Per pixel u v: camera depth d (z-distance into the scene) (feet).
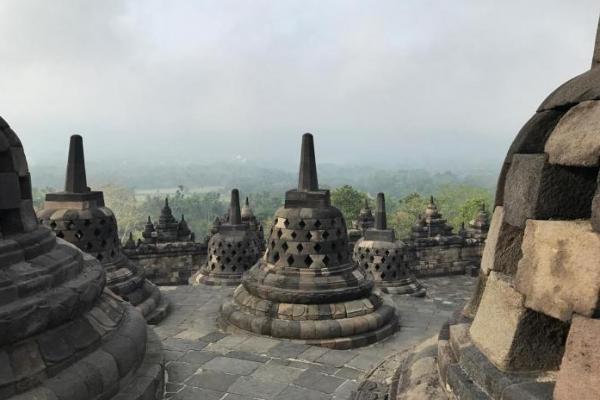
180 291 45.19
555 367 11.36
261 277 33.01
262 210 366.02
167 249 71.82
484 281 14.46
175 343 29.58
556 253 10.65
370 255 56.90
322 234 32.32
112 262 35.86
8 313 15.01
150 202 392.47
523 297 11.53
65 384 16.02
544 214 11.53
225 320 33.63
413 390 14.05
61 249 19.95
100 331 18.84
